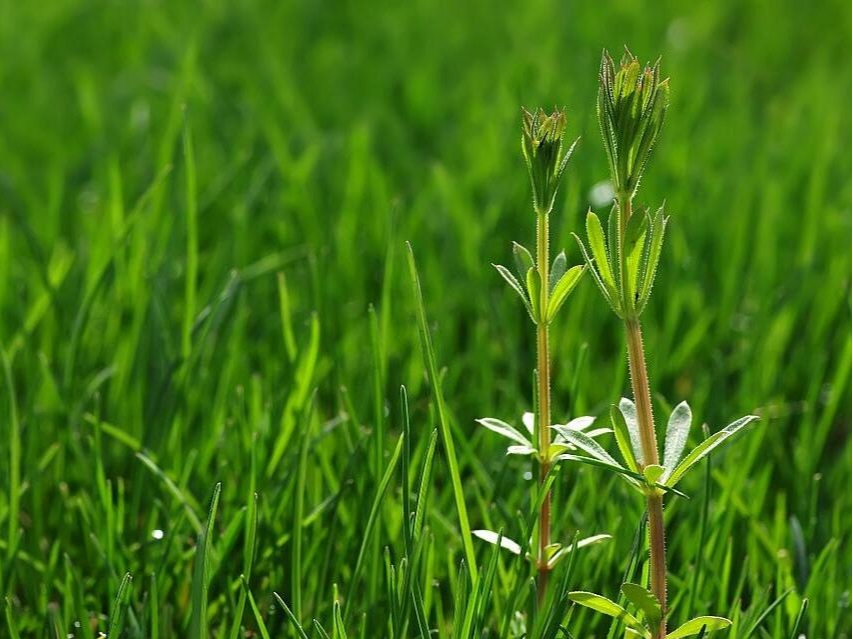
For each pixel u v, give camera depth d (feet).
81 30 6.99
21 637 2.97
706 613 2.93
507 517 3.03
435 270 3.84
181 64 5.50
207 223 4.43
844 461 3.26
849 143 5.08
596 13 6.81
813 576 2.98
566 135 4.54
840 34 6.95
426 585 2.91
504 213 4.26
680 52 6.26
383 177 4.58
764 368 3.50
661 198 4.39
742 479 3.14
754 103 5.91
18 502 3.03
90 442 3.12
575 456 2.60
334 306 3.66
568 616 2.82
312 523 3.04
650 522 2.62
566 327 3.54
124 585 2.78
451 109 5.66
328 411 3.44
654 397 3.33
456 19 7.01
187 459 3.19
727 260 4.11
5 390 3.22
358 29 6.91
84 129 5.40
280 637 2.96
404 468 2.75
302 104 5.36
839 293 3.64
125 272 3.56
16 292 3.63
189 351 3.25
